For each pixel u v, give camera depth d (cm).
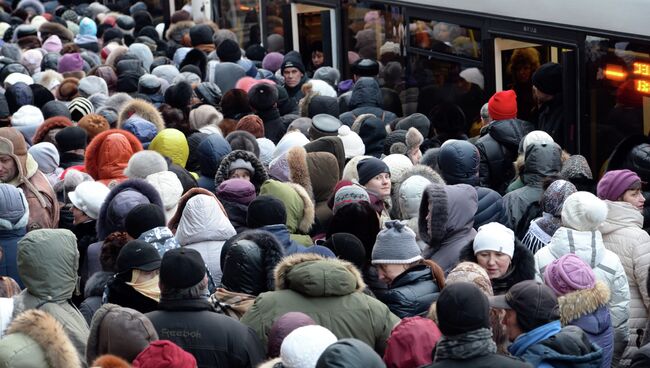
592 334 1593
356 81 3547
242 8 4750
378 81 3666
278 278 1528
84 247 2048
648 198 2286
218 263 1850
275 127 3042
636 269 1944
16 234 2033
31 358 1192
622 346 1862
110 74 3597
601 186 2005
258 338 1464
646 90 2588
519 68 3028
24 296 1572
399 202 2114
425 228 1920
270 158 2664
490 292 1617
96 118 2741
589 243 1834
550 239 2003
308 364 1213
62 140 2559
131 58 3650
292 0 4256
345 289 1498
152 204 1752
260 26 4612
